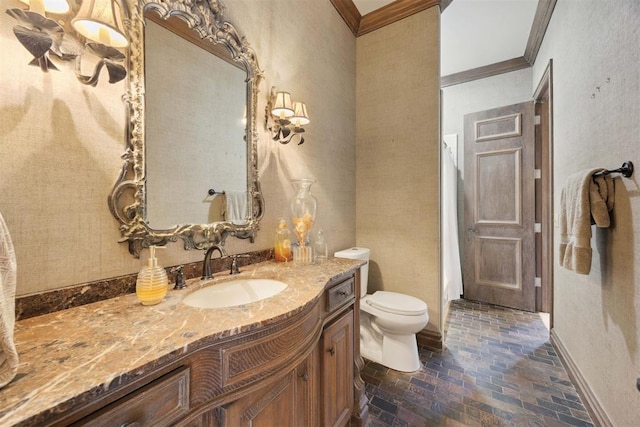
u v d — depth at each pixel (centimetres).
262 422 79
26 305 74
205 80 123
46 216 78
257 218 147
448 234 306
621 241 121
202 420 66
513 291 297
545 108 283
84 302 84
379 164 240
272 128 158
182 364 62
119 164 93
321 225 205
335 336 121
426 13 220
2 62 72
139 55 98
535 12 239
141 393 53
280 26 165
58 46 79
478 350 213
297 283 109
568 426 140
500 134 303
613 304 128
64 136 82
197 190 120
